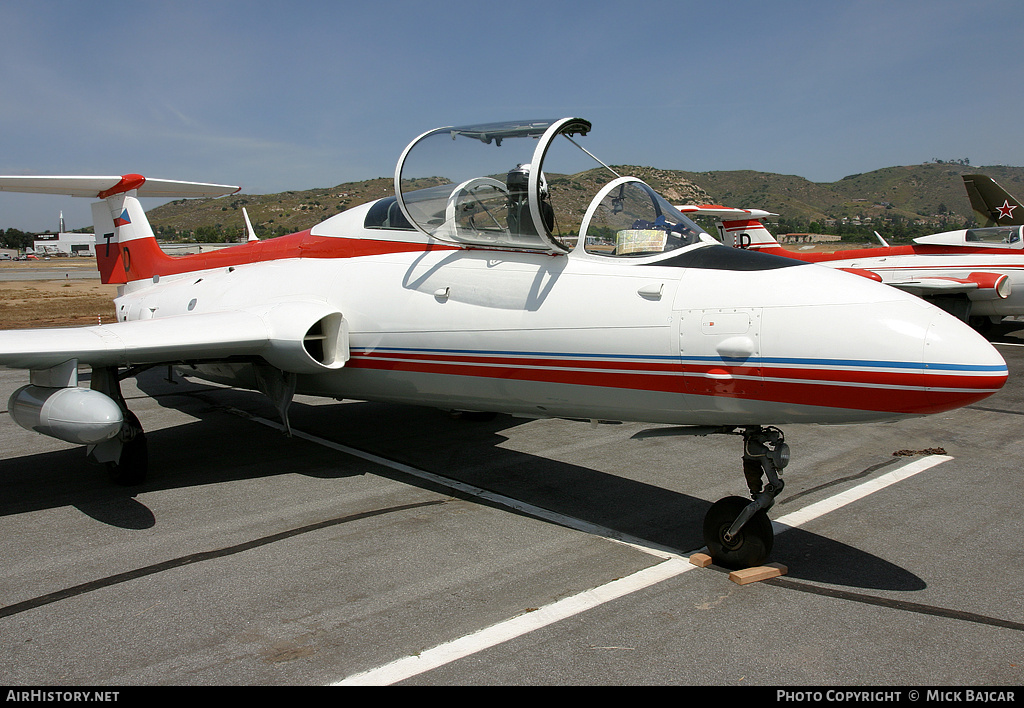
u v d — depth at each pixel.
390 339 5.54
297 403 9.46
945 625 3.31
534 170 4.45
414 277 5.49
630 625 3.31
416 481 5.80
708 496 5.36
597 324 4.32
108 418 4.82
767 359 3.66
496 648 3.10
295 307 5.95
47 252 149.38
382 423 8.11
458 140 5.25
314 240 6.62
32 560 4.20
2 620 3.43
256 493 5.51
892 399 3.39
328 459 6.52
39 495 5.54
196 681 2.87
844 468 6.07
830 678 2.86
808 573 3.92
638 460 6.40
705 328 3.88
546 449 6.83
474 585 3.78
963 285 14.47
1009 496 5.29
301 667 2.97
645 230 4.53
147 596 3.68
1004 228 15.37
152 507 5.19
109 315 24.47
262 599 3.63
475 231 5.06
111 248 10.09
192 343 5.41
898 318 3.45
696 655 3.04
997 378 3.22
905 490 5.45
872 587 3.73
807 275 3.83
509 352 4.78
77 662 3.04
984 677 2.87
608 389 4.36
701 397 3.96
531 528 4.68
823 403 3.56
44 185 8.93
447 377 5.25
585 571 3.96
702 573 3.93
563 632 3.25
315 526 4.74
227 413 8.78
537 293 4.67
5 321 22.20
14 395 5.46
